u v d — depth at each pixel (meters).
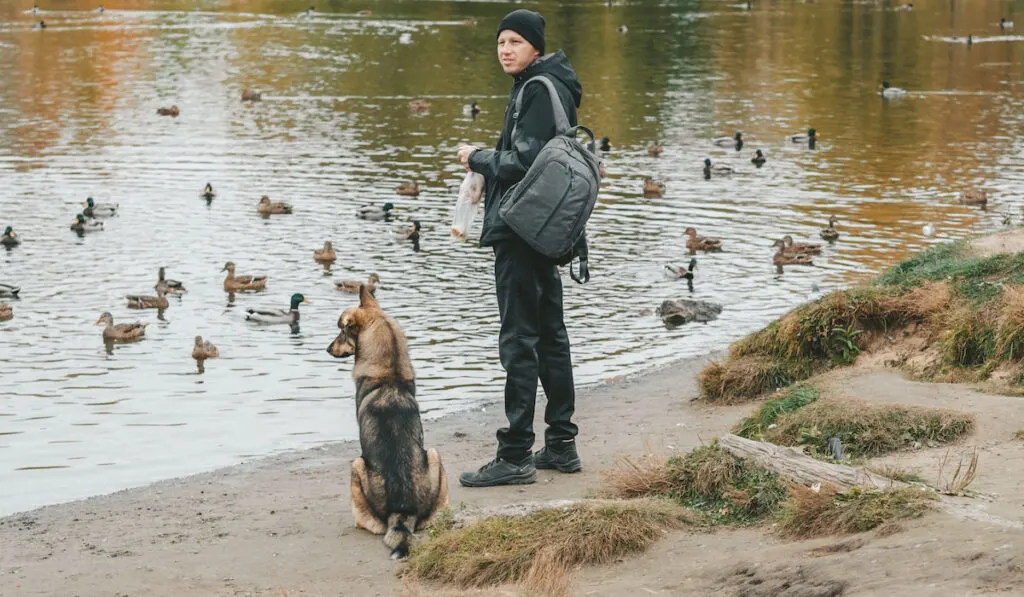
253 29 83.19
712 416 13.07
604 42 77.88
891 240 29.00
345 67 65.81
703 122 49.06
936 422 10.09
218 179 37.19
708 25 88.44
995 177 36.94
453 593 7.71
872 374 12.35
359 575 8.35
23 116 48.75
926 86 59.06
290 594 8.05
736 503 8.62
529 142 9.19
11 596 8.36
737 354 14.50
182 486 11.95
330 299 25.02
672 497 9.09
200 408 17.34
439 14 94.06
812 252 27.69
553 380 10.31
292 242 29.69
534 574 7.57
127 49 71.75
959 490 7.78
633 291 24.72
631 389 15.59
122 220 31.70
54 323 22.73
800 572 6.62
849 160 40.47
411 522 8.91
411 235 30.20
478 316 22.66
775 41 79.19
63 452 15.09
